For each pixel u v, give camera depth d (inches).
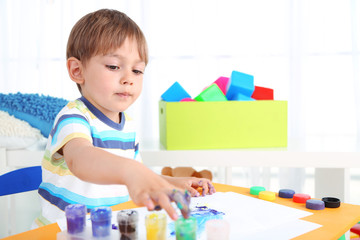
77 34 30.2
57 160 26.3
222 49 87.8
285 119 48.7
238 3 86.7
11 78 92.6
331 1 84.6
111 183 18.3
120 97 29.9
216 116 47.2
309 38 85.9
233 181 90.0
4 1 91.0
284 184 84.1
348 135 85.7
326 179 48.3
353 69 84.5
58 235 18.4
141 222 21.1
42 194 32.0
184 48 88.9
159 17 88.7
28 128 47.1
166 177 29.4
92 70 29.3
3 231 46.1
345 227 20.4
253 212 22.8
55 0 90.5
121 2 89.0
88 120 31.1
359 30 83.9
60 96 91.3
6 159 46.2
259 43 86.7
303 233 19.3
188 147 46.9
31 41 91.7
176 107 46.6
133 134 37.4
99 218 18.0
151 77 89.0
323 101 86.2
